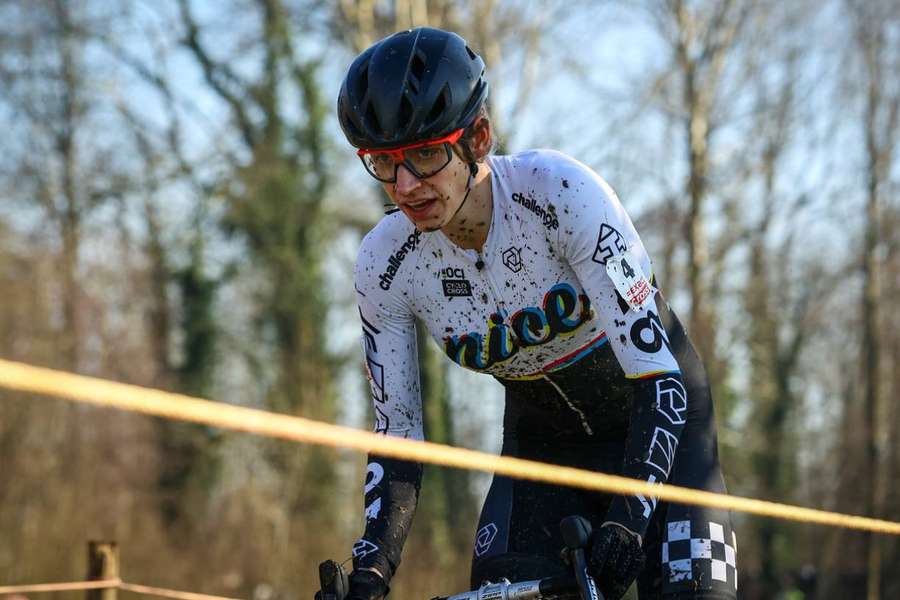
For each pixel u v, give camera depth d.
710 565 4.58
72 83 35.53
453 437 33.09
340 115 4.18
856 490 36.59
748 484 36.59
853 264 36.53
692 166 31.50
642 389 4.27
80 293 34.28
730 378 34.97
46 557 27.06
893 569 34.91
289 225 32.53
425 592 26.84
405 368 4.78
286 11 32.34
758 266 35.81
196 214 33.72
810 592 32.97
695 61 31.67
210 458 31.58
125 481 30.44
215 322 33.75
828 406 43.38
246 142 33.94
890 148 35.28
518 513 4.94
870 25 34.94
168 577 27.28
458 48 4.16
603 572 3.78
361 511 29.41
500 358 4.73
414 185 4.07
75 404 29.81
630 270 4.34
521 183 4.48
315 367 32.31
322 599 3.84
